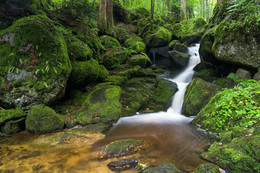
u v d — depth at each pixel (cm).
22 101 525
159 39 1206
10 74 525
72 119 562
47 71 534
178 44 1159
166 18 1662
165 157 346
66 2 846
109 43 1076
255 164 255
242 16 591
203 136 441
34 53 540
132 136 468
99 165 316
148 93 806
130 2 1978
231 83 626
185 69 1045
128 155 352
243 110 399
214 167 274
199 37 1233
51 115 506
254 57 575
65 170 300
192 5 2128
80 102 657
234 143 313
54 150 377
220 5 884
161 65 1216
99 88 706
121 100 733
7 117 483
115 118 572
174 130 508
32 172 293
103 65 935
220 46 680
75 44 707
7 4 605
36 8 686
